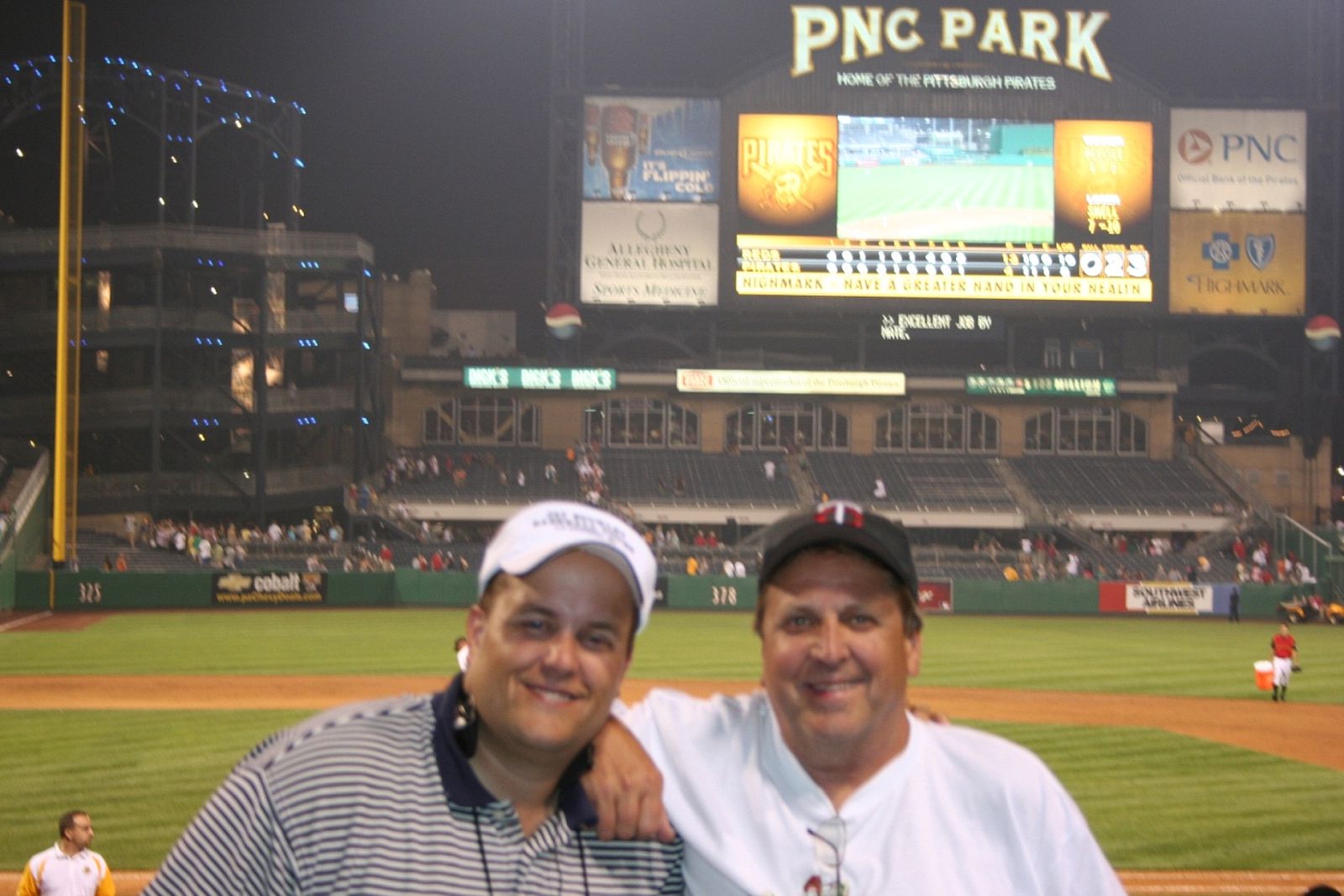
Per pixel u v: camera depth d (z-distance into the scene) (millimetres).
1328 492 55969
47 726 17109
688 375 53812
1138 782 14031
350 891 2473
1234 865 10594
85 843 8383
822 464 55469
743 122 51375
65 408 40250
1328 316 52812
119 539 46625
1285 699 21625
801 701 2783
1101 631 37062
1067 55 51531
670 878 2852
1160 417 56344
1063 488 54125
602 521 2682
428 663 25219
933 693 21969
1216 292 51969
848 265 51281
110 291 52375
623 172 51500
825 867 2783
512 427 56156
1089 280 51344
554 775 2705
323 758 2533
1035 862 2760
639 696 20469
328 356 55719
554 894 2625
